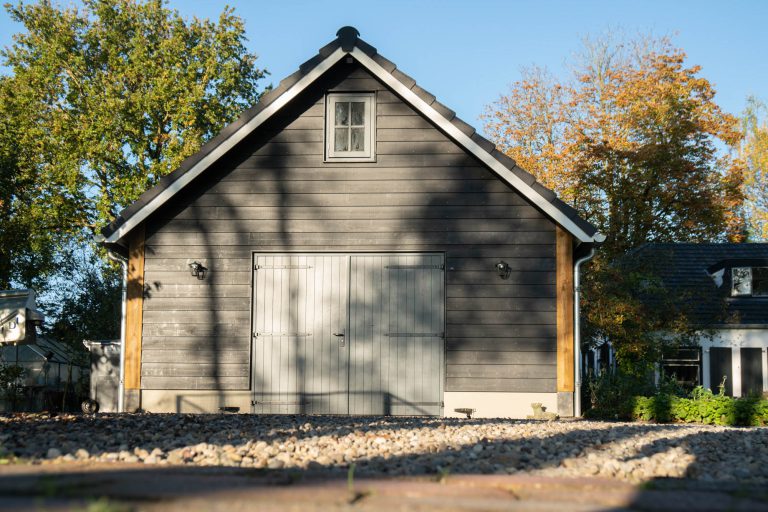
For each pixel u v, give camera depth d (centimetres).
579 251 1515
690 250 3188
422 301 1477
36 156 3061
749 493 477
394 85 1469
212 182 1501
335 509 384
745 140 4572
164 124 3139
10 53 3228
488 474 613
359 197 1491
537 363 1454
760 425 1504
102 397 1684
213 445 754
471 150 1447
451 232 1479
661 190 3247
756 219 4494
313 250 1487
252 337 1483
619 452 768
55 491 413
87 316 2306
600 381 1733
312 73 1470
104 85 3108
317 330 1480
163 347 1482
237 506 386
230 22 3328
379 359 1473
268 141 1504
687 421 1554
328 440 834
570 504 416
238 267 1491
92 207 3141
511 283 1466
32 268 3102
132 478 480
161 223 1498
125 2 3244
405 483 483
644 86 3472
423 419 1285
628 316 1995
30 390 1834
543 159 3606
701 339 2808
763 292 2920
